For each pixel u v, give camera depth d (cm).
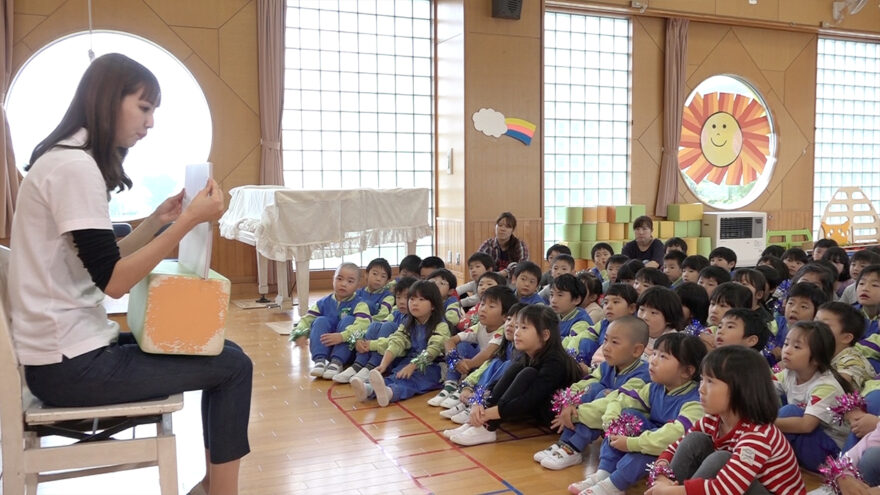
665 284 374
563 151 812
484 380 312
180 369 164
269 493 235
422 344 355
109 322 172
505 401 276
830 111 955
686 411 221
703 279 391
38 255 149
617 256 469
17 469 152
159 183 790
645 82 834
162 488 164
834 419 229
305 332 408
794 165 926
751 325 272
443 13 732
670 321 298
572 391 266
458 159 716
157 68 650
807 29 895
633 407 245
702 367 195
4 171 566
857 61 965
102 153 155
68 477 186
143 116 158
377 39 727
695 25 848
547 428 300
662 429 217
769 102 900
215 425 172
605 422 238
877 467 196
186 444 280
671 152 840
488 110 712
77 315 154
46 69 609
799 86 917
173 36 638
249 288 665
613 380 268
